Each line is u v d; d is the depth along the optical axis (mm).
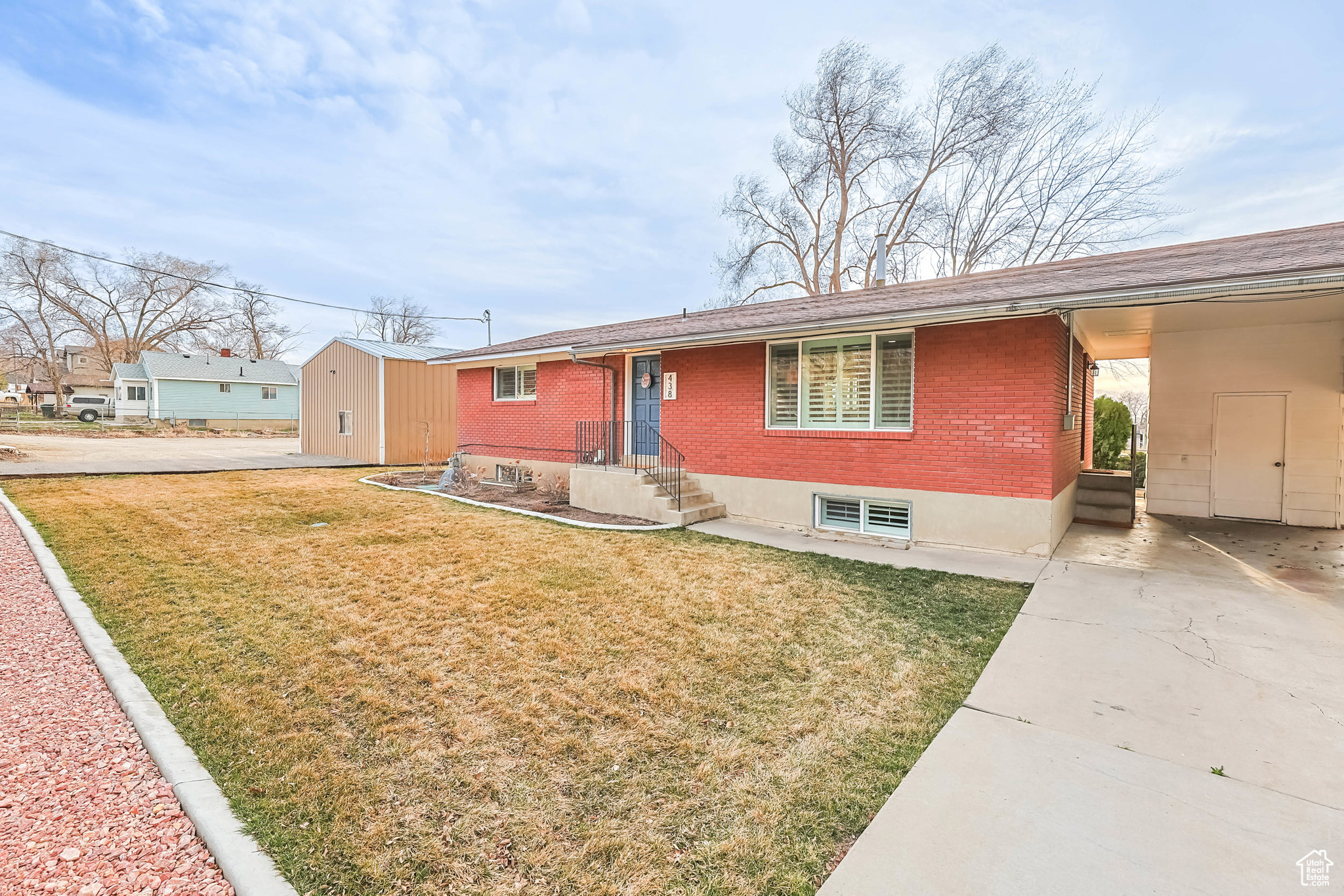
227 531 7410
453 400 19391
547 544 7012
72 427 29609
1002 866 2049
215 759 2678
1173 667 3773
